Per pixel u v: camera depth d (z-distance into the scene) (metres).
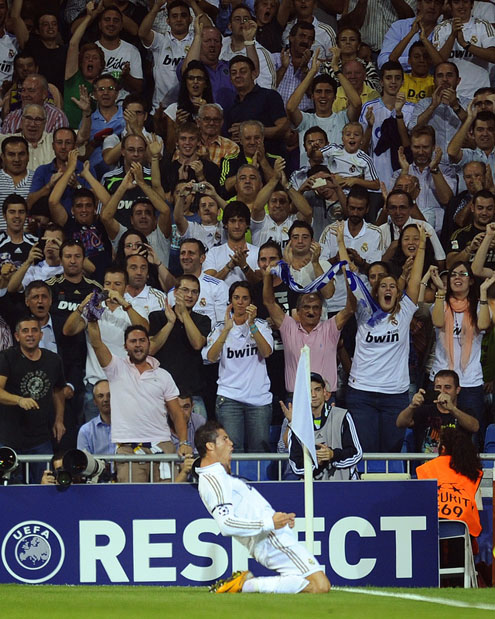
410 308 36.88
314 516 27.73
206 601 20.66
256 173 42.28
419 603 20.64
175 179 43.88
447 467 29.47
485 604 20.70
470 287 38.00
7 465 26.83
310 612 18.70
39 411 34.00
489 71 51.28
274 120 47.06
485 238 39.91
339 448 29.56
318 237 43.94
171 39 50.53
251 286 39.38
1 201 42.78
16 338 34.34
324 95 47.69
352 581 27.73
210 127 44.84
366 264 40.81
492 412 38.12
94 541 27.38
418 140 45.41
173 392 33.50
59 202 41.50
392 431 36.44
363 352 36.66
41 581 27.22
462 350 37.75
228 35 52.53
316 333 37.22
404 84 50.12
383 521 27.92
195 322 37.38
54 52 49.06
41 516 27.33
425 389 38.44
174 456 28.75
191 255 39.16
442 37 51.19
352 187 42.25
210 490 23.08
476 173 43.59
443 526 28.83
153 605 19.80
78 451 26.78
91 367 36.50
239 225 40.16
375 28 54.44
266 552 23.41
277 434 38.03
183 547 27.47
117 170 44.34
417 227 40.88
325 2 53.59
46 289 36.88
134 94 47.91
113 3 50.59
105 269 40.50
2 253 39.91
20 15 50.06
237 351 36.53
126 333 33.28
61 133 42.81
